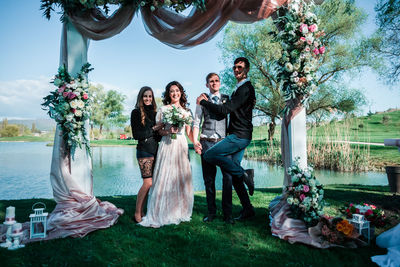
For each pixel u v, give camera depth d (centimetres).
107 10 371
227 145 328
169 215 333
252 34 1831
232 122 340
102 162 1639
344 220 269
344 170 1182
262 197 504
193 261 235
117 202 466
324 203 297
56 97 327
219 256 246
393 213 379
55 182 328
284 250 257
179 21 354
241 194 352
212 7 332
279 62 326
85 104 334
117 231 302
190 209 350
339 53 1709
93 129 6059
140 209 341
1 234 288
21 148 3147
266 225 326
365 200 459
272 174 1137
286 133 339
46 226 289
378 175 1061
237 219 352
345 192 551
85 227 297
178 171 345
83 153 342
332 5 1700
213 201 345
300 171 301
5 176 1074
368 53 1627
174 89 358
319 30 315
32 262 228
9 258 233
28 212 393
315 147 1351
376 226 299
